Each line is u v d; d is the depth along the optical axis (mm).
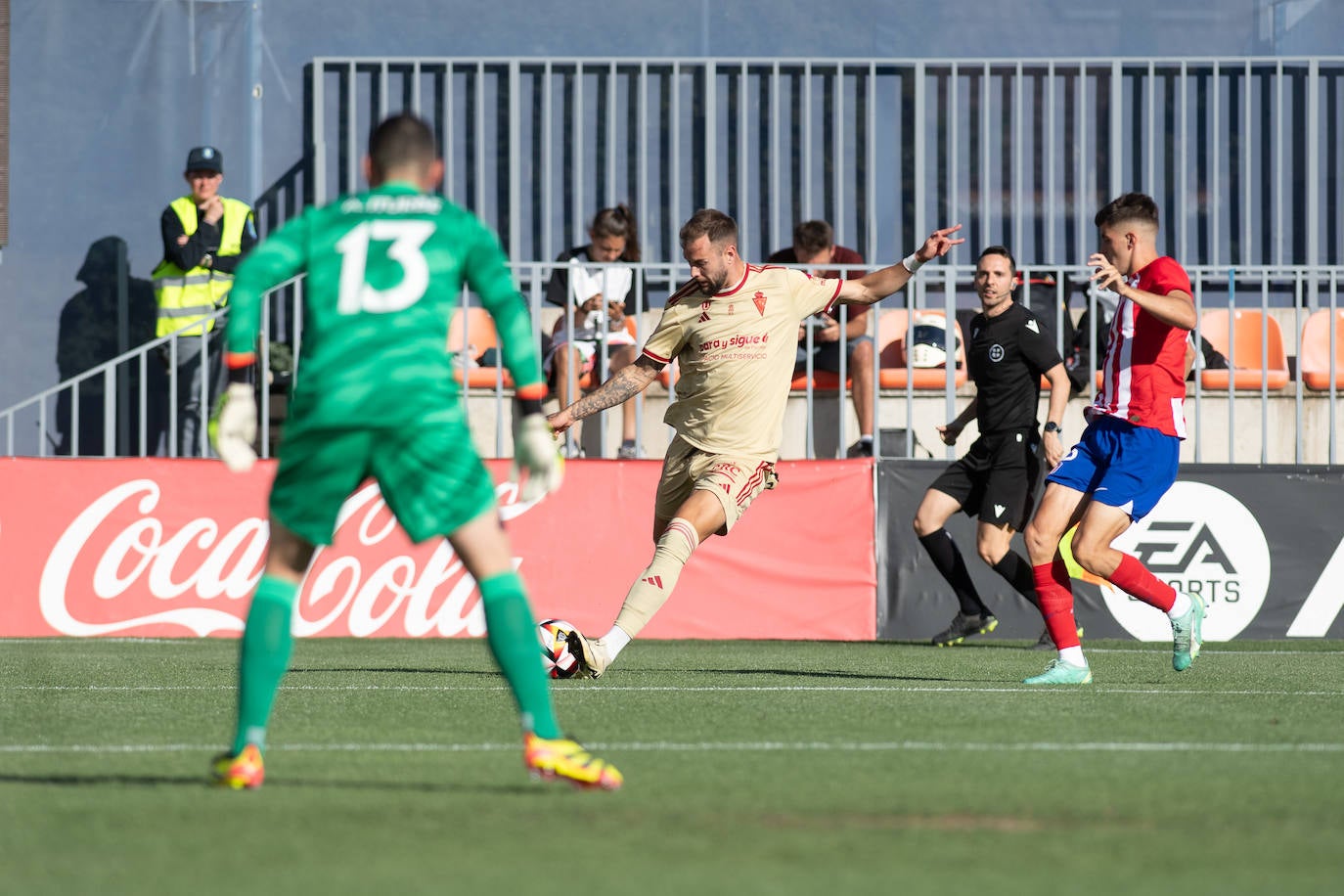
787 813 12766
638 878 10469
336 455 13336
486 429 39406
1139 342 24047
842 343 36094
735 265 25062
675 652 31391
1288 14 45875
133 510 34375
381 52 45938
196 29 45625
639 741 17078
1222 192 45500
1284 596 34531
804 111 45688
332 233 13750
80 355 45281
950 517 34781
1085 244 45531
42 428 35781
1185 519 34500
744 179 45531
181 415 41625
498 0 45906
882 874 10648
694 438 25297
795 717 19438
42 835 11836
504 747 16672
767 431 25156
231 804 13125
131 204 45594
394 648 32188
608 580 34281
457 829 12062
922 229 45531
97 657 29219
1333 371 35562
